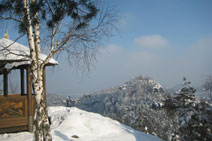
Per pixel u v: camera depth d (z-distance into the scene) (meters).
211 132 5.48
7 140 6.45
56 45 5.71
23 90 8.91
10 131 7.34
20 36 5.34
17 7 5.44
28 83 7.66
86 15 6.01
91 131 8.19
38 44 5.53
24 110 7.60
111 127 8.75
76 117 8.97
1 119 7.18
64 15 5.78
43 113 5.19
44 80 8.09
